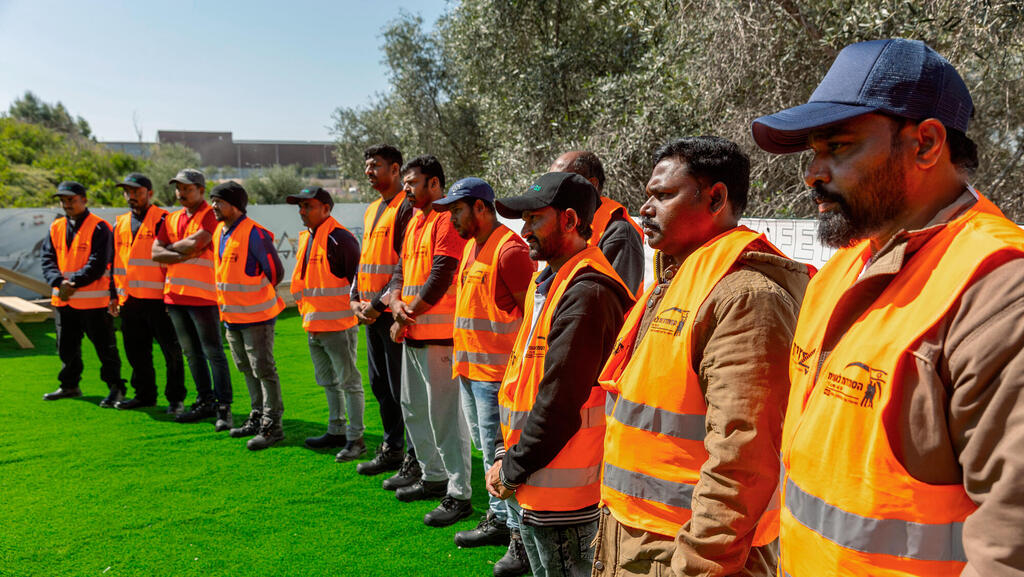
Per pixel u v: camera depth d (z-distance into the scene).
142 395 5.86
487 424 3.06
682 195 1.55
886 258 0.99
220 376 5.19
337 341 4.43
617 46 8.29
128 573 3.07
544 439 1.89
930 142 0.97
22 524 3.57
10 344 8.47
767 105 6.01
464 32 9.36
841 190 1.01
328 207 4.45
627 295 2.00
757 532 1.47
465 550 3.28
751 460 1.26
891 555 0.92
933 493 0.89
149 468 4.37
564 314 1.93
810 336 1.17
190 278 5.04
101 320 5.78
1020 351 0.78
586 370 1.88
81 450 4.72
